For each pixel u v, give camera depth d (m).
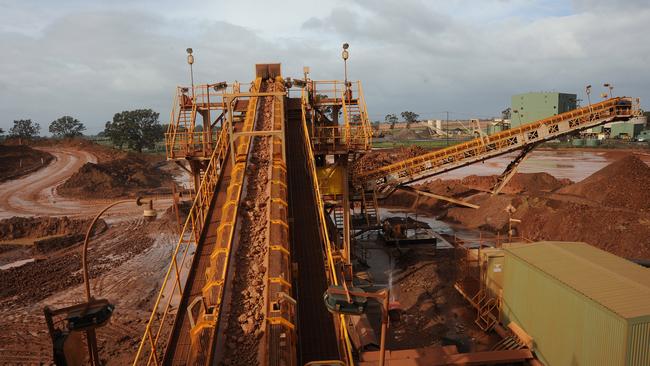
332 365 8.26
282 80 31.64
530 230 37.69
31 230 45.41
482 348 20.83
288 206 16.53
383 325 8.08
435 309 24.77
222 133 22.67
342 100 31.66
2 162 85.25
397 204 56.28
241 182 15.61
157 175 88.94
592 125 36.50
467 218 44.97
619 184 44.19
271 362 8.52
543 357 17.59
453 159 36.72
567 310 16.08
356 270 30.48
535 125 36.62
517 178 57.38
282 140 18.44
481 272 23.59
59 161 94.94
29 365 20.78
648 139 123.94
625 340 13.41
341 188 31.83
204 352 9.13
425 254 33.22
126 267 34.62
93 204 61.78
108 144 181.25
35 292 29.53
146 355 20.88
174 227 45.81
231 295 10.59
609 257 18.88
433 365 16.69
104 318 7.96
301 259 14.57
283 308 10.02
